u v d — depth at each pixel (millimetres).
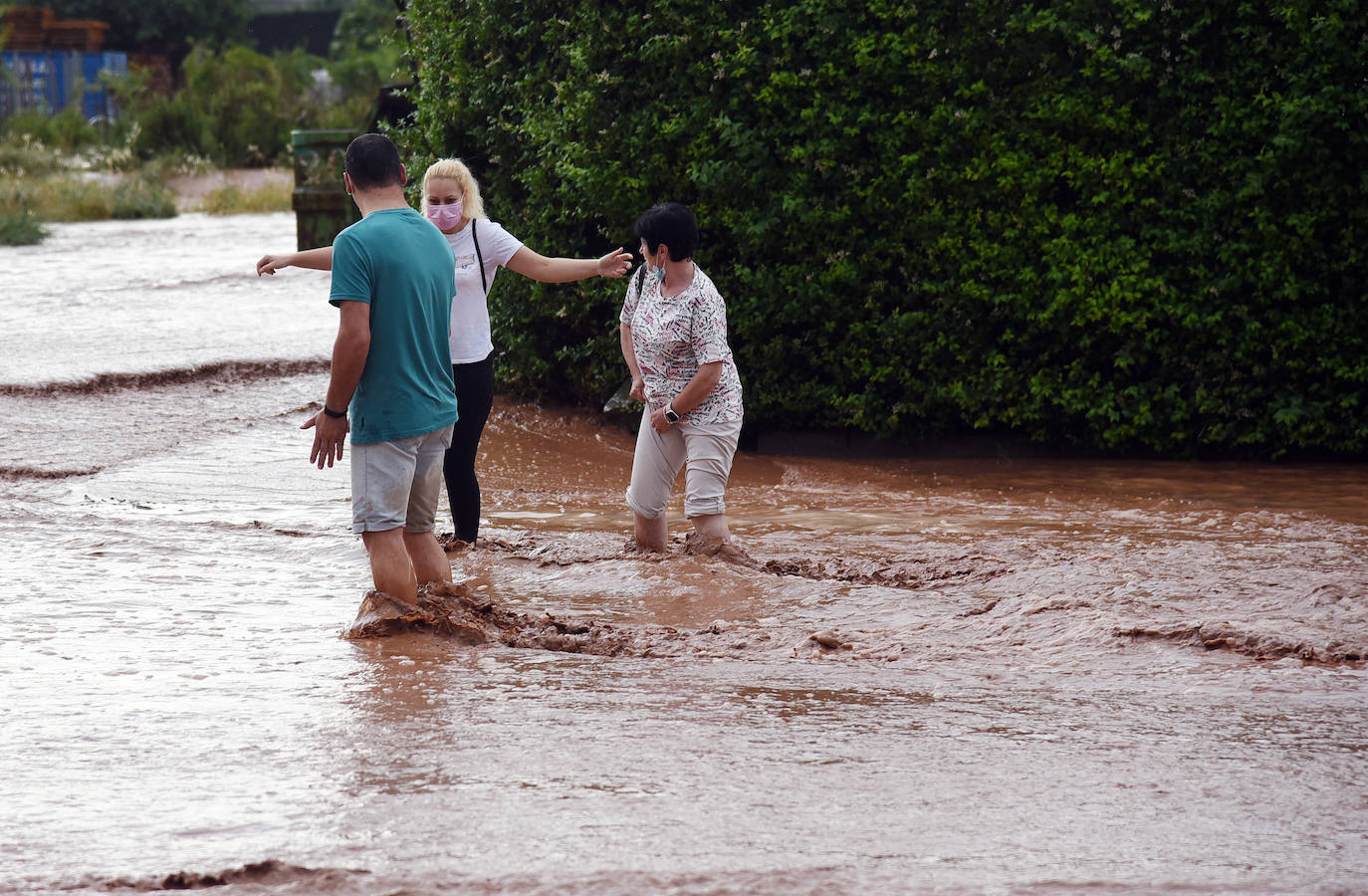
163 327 41062
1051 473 27938
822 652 14703
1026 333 28641
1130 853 9148
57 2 168000
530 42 30891
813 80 28172
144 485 24484
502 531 21641
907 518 23484
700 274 19078
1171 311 27625
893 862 8977
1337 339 27453
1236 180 27312
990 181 28094
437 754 11164
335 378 15062
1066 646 14656
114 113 135625
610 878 8727
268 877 8828
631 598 17156
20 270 58812
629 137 29297
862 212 28578
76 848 9266
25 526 21281
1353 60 26328
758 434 30578
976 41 27594
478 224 19859
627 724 11961
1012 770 10766
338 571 18672
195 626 15695
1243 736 11562
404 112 44312
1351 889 8586
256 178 117938
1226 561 18578
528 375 32406
